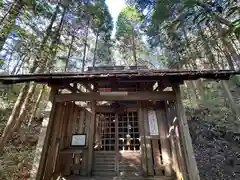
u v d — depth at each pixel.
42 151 3.31
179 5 6.99
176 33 9.70
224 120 8.30
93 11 11.10
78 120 5.13
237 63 4.68
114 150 5.02
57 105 4.13
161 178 4.32
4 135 4.92
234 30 2.56
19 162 4.95
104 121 5.41
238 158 5.56
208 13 3.90
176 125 4.18
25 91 5.78
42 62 6.49
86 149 4.70
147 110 5.20
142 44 16.92
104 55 15.86
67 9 8.27
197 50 10.83
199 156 5.96
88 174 4.51
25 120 8.38
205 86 12.83
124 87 5.59
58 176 4.18
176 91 3.88
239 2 3.15
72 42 10.02
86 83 4.29
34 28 6.44
